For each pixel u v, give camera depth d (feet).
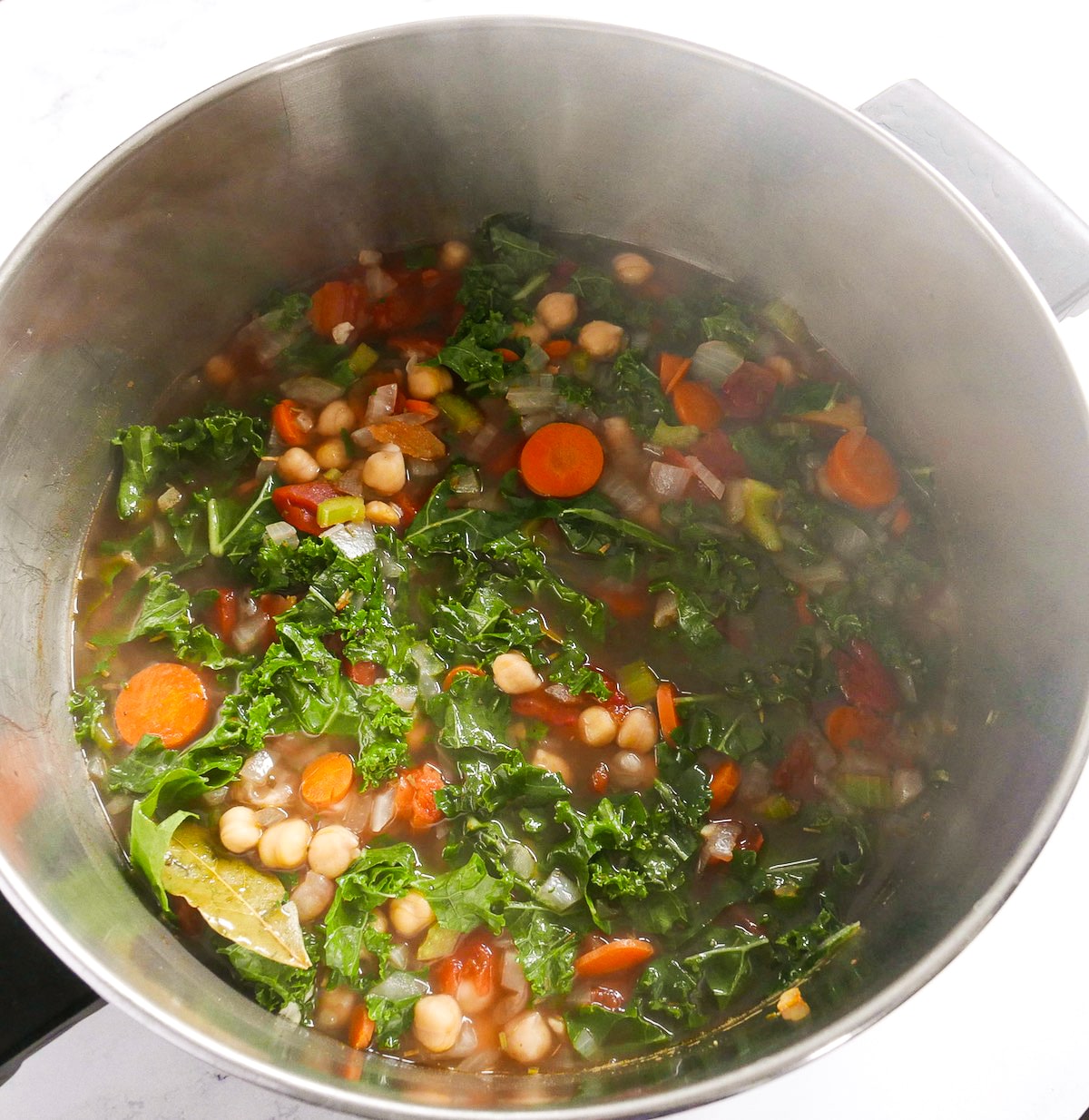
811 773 1.02
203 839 0.94
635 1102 0.71
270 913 0.90
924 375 1.11
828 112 0.99
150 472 1.09
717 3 1.30
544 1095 0.87
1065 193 1.24
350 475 1.11
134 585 1.06
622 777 1.00
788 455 1.14
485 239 1.22
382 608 1.03
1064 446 0.93
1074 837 0.96
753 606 1.07
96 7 1.21
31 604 1.02
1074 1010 0.90
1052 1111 0.87
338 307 1.19
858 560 1.10
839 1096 0.87
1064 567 0.93
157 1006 0.75
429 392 1.15
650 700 1.04
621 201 1.20
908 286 1.07
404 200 1.17
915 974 0.76
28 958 0.83
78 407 1.05
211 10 1.22
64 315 0.99
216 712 1.00
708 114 1.06
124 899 0.91
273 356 1.17
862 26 1.30
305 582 1.04
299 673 0.99
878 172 1.00
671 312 1.22
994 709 1.02
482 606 1.04
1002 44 1.30
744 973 0.93
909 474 1.15
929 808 1.02
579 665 1.03
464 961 0.92
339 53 0.99
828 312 1.18
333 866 0.93
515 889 0.94
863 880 0.99
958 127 1.02
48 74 1.18
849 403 1.17
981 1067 0.88
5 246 1.11
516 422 1.15
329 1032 0.89
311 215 1.14
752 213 1.15
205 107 0.97
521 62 1.04
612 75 1.05
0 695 0.95
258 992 0.89
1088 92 1.29
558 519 1.10
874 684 1.05
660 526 1.11
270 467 1.11
